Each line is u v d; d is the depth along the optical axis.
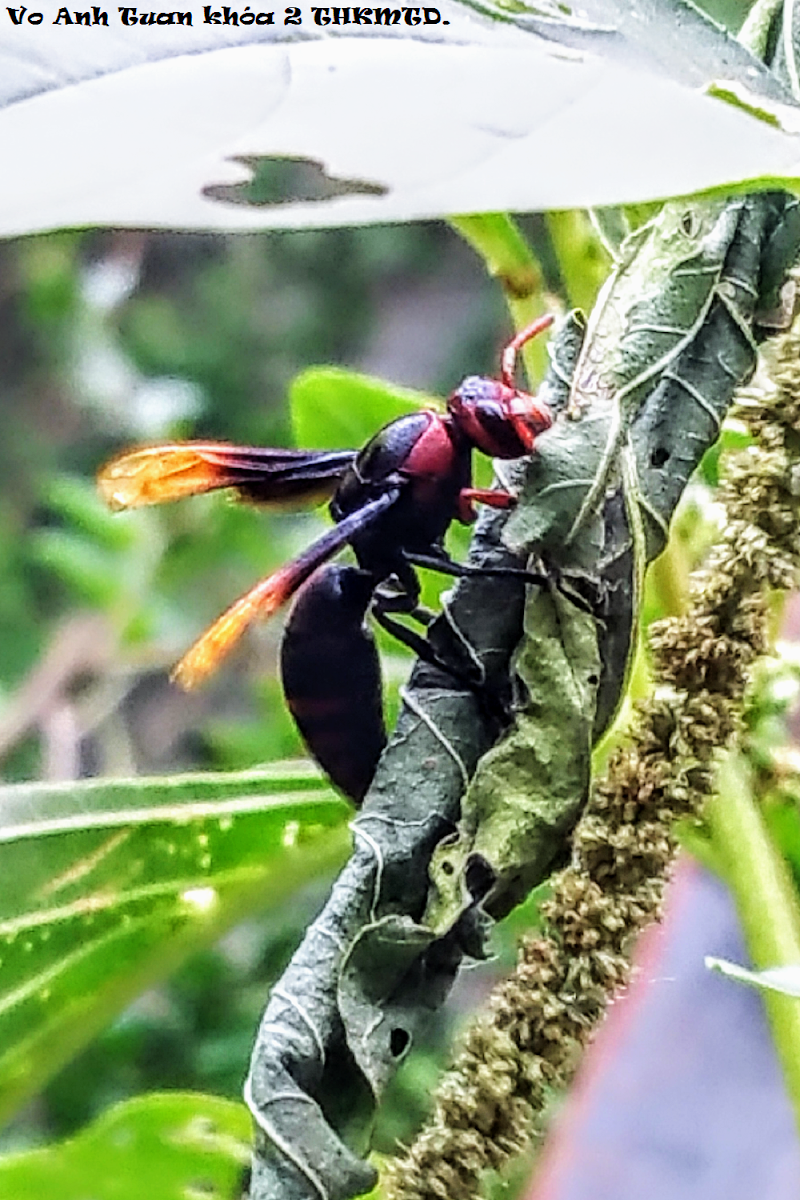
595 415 0.13
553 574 0.12
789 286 0.13
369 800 0.13
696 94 0.11
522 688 0.12
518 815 0.12
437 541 0.14
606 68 0.11
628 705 0.14
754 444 0.13
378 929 0.12
